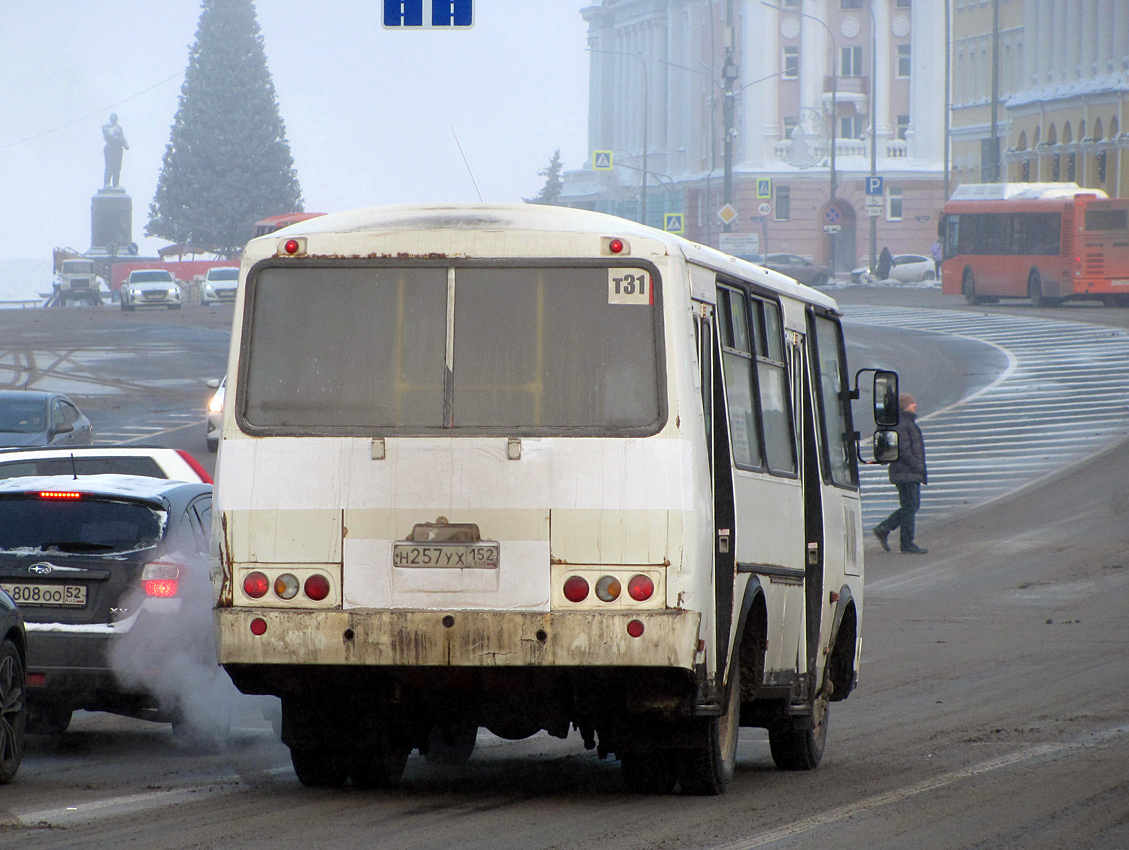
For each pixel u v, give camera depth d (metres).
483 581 26.42
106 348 175.62
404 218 27.55
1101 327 156.75
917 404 119.94
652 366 26.69
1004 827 25.81
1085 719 38.44
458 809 27.38
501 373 26.91
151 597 33.72
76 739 37.00
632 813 27.06
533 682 26.59
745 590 28.72
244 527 26.86
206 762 33.38
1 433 86.44
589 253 27.02
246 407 27.19
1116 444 101.62
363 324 27.23
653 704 26.64
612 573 26.30
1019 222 185.12
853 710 41.41
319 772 29.39
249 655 26.67
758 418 30.31
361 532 26.64
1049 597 67.19
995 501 90.25
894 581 72.62
